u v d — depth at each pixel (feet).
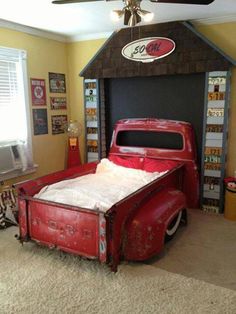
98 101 14.17
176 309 6.69
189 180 12.51
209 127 11.98
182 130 12.44
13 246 9.52
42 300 7.03
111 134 14.97
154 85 13.44
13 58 12.30
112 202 8.65
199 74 12.40
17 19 11.52
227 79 11.34
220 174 12.09
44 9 10.27
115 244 7.71
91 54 14.58
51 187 9.90
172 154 12.69
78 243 8.02
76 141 14.88
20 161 12.89
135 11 7.55
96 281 7.73
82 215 7.78
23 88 12.81
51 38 14.15
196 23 12.07
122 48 13.03
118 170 12.55
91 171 12.78
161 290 7.36
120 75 13.26
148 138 13.71
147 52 12.55
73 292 7.30
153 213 8.55
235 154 12.10
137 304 6.87
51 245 8.54
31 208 8.73
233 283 7.64
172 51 12.09
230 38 11.58
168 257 8.89
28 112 13.19
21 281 7.73
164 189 10.34
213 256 8.95
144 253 8.14
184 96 12.88
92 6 10.00
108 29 13.33
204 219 11.70
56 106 14.84
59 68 14.85
